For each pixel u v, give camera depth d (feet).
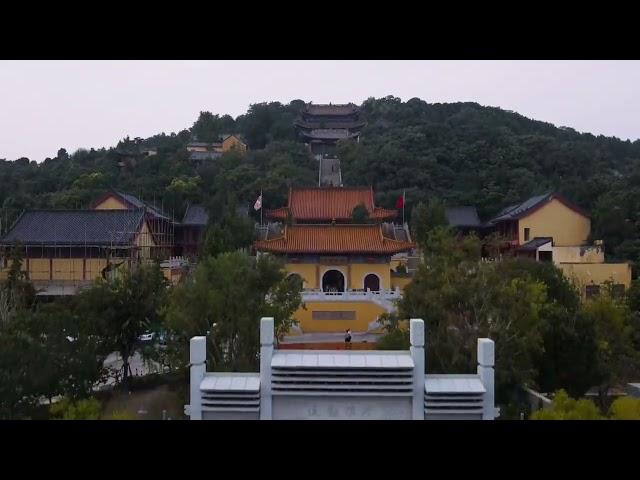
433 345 105.50
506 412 100.63
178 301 118.21
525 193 314.35
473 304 106.42
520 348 102.06
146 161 377.50
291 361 73.77
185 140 452.35
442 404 72.02
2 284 165.89
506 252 227.61
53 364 100.22
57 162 398.01
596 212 247.91
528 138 378.73
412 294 115.44
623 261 214.90
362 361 73.82
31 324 107.04
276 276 121.60
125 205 263.08
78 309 132.26
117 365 158.20
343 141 415.85
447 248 119.85
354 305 173.06
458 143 375.66
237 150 402.93
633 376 138.31
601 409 117.70
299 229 197.47
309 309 172.65
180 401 119.44
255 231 249.14
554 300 126.31
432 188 334.24
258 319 112.88
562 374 110.32
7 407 94.12
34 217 216.74
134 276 138.51
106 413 115.44
